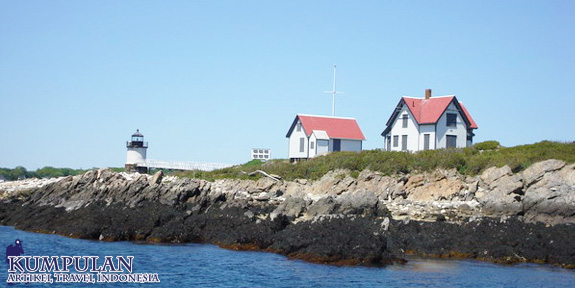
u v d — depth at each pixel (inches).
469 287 1268.5
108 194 2325.3
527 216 1774.1
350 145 2910.9
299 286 1268.5
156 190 2242.9
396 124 2783.0
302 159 2768.2
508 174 1921.8
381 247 1515.7
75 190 2416.3
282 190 2321.6
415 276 1359.5
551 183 1785.2
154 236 1827.0
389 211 1897.1
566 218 1722.4
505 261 1520.7
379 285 1275.8
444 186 2016.5
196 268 1439.5
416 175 2118.6
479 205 1893.5
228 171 2812.5
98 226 1887.3
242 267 1445.6
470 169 2097.7
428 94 2758.4
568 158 1946.4
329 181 2220.7
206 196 2190.0
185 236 1815.9
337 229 1601.9
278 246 1647.4
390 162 2245.3
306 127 2869.1
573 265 1475.1
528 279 1341.0
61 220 2060.8
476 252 1573.6
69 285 1312.7
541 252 1531.7
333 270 1414.9
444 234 1656.0
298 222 1796.3
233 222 1863.9
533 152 2146.9
